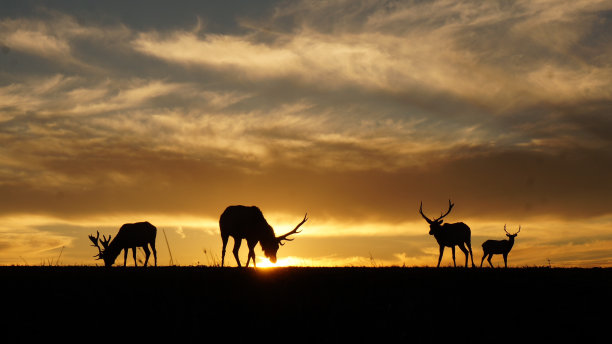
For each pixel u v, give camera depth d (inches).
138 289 2255.2
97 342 1702.8
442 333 1825.8
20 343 1681.8
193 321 1879.9
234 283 2393.0
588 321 1955.0
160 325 1846.7
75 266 2906.0
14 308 1983.3
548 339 1790.1
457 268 2955.2
